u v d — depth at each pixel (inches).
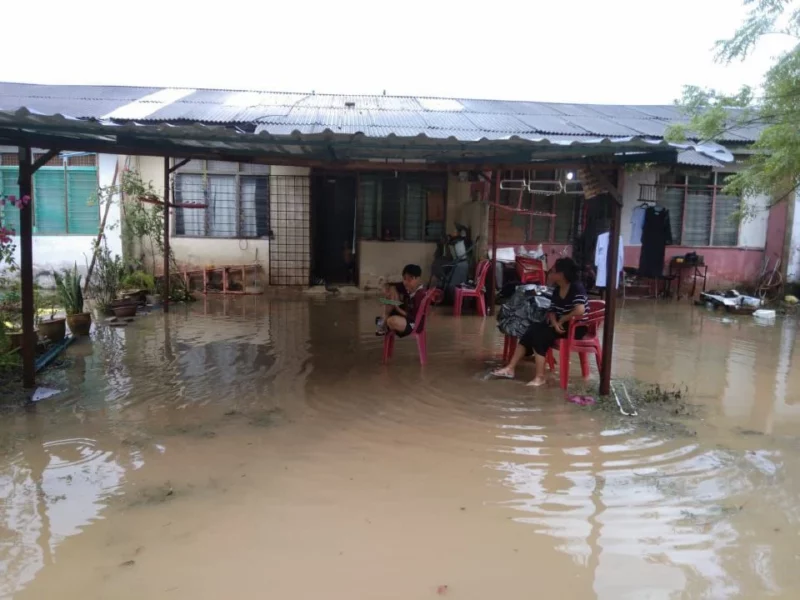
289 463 143.6
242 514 119.3
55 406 181.9
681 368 237.8
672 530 115.3
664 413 182.2
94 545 108.0
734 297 393.7
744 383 216.1
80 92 417.4
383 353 255.8
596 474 139.5
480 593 96.1
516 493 129.8
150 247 438.9
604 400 193.3
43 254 425.4
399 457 147.8
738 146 404.2
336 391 201.0
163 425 167.6
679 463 146.0
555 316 206.1
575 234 450.6
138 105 381.1
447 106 448.8
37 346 237.6
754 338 301.4
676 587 98.0
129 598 93.7
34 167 190.7
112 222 418.3
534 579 99.8
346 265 471.5
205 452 149.3
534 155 208.2
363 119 373.7
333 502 124.8
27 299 192.9
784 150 237.3
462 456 148.9
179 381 210.2
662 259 413.7
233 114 365.1
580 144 165.9
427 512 121.2
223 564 102.7
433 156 228.8
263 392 199.2
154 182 434.9
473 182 372.5
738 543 110.8
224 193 442.6
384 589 96.8
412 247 454.0
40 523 115.1
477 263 401.7
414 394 198.5
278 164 251.4
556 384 211.6
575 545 110.0
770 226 453.4
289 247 448.5
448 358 248.5
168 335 289.1
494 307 363.9
